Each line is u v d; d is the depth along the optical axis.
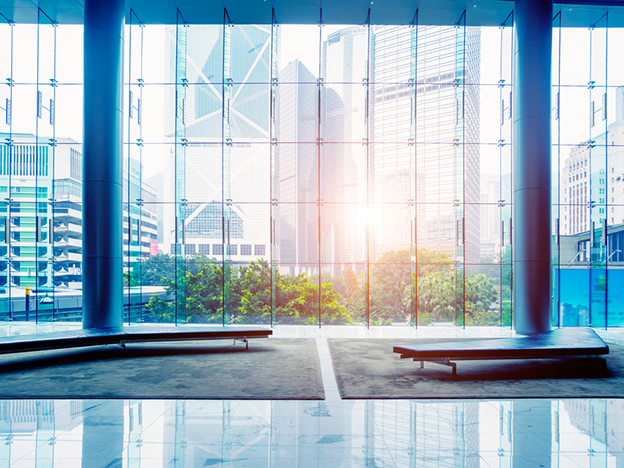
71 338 6.95
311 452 3.29
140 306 11.59
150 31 11.96
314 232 14.37
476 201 11.85
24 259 11.88
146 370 6.04
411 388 5.05
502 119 11.70
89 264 9.14
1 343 6.35
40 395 4.75
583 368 6.17
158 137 11.98
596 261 11.71
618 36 11.82
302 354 7.20
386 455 3.25
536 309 9.23
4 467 3.04
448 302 13.82
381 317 14.68
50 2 10.84
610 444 3.48
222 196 11.23
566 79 11.92
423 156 12.55
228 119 11.81
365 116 11.41
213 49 12.33
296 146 14.01
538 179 9.32
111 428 3.79
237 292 13.88
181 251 12.06
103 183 9.24
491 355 5.78
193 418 4.05
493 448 3.39
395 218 13.02
